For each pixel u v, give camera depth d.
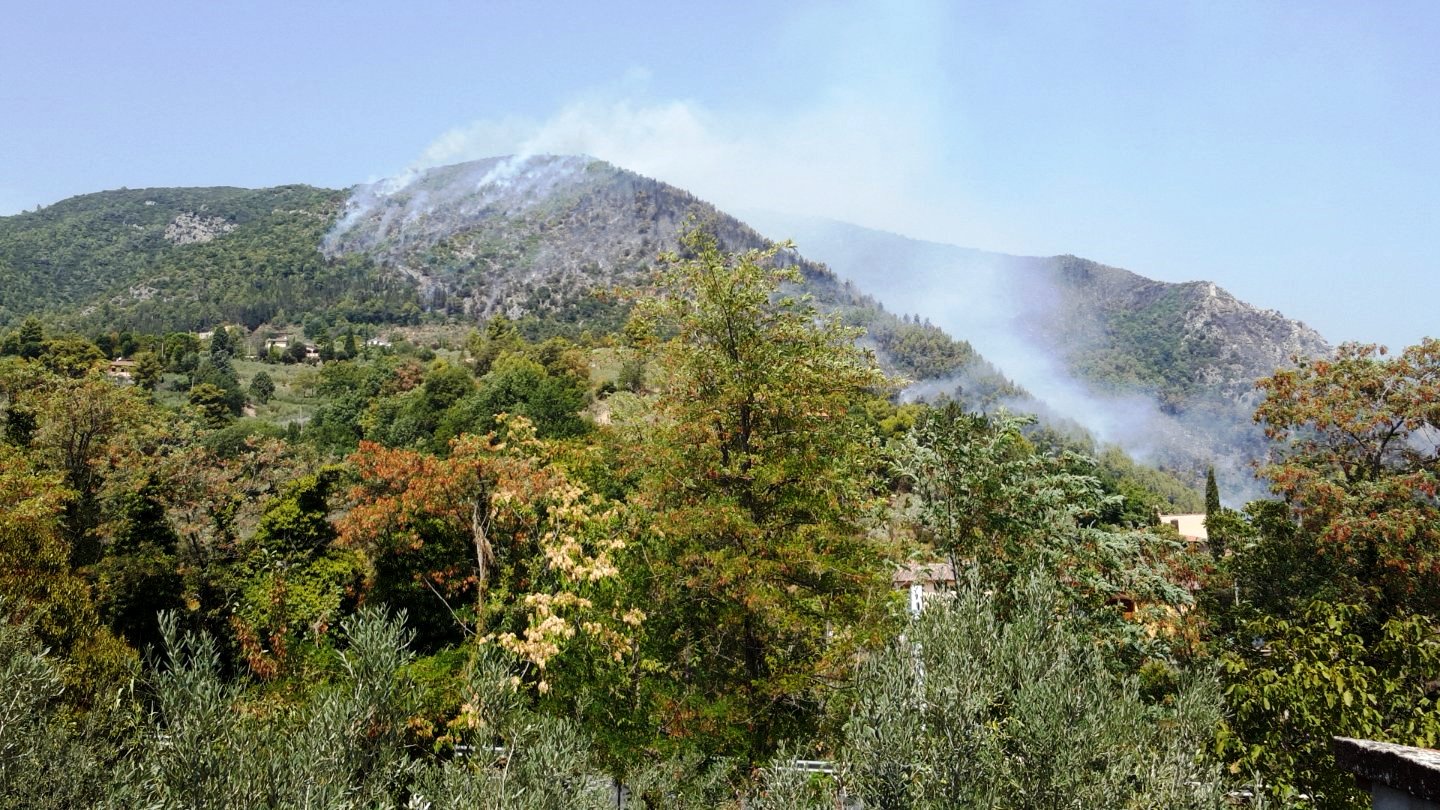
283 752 6.18
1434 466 22.30
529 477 20.00
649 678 15.84
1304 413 23.56
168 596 22.14
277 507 24.66
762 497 16.66
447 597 23.22
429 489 20.84
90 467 32.47
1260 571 19.56
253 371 133.75
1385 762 4.65
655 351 18.94
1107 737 6.22
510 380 61.44
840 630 14.82
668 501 16.98
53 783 6.30
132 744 7.06
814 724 14.27
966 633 7.13
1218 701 7.62
